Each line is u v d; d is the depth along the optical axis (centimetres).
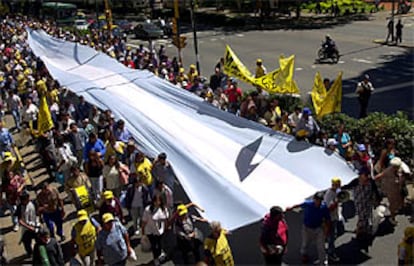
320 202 918
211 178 1052
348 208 1148
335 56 2864
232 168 1082
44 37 2214
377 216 1034
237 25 4909
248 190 1019
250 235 1056
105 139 1312
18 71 2342
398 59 2834
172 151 1155
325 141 1254
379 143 1315
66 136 1395
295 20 4941
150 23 4566
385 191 1055
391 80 2361
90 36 3681
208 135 1192
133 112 1365
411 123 1363
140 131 1277
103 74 1700
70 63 1938
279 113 1469
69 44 2052
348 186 1145
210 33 4591
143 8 6644
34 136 1634
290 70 1359
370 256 978
